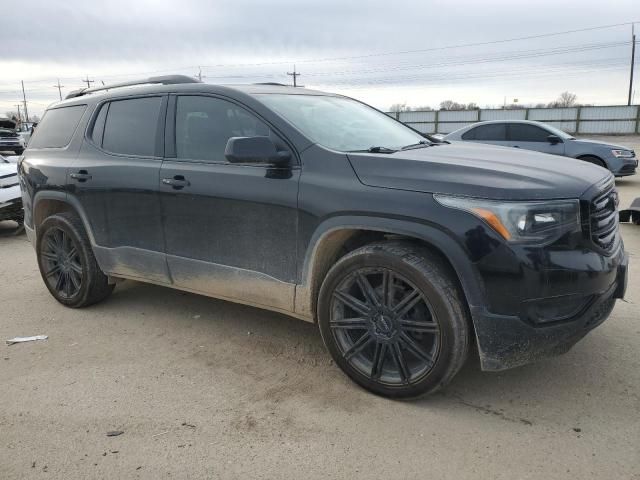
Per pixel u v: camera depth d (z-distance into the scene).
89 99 4.49
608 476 2.37
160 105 3.89
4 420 2.91
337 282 3.06
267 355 3.65
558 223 2.63
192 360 3.60
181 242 3.70
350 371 3.15
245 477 2.42
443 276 2.75
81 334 4.07
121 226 4.04
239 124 3.46
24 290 5.21
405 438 2.68
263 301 3.44
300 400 3.06
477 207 2.62
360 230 3.05
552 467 2.44
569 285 2.64
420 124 44.22
